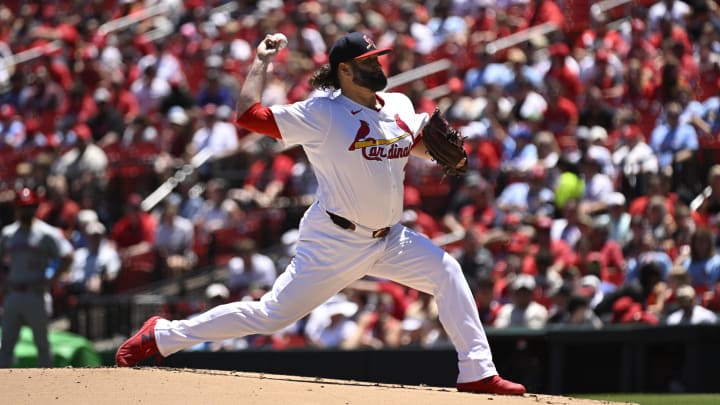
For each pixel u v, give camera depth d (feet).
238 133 173.37
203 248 159.12
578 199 143.64
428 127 69.26
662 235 132.46
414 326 128.88
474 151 153.38
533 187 146.10
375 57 66.59
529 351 112.06
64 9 232.73
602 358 108.17
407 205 151.74
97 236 158.61
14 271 123.95
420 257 69.10
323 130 66.23
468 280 134.00
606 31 181.68
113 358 136.36
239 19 216.33
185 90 185.88
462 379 69.05
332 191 67.00
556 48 166.30
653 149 147.64
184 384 62.80
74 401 57.52
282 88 179.42
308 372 118.93
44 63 198.29
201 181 166.81
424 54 184.44
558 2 185.57
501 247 138.72
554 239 137.59
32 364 130.93
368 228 67.41
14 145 190.29
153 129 175.11
